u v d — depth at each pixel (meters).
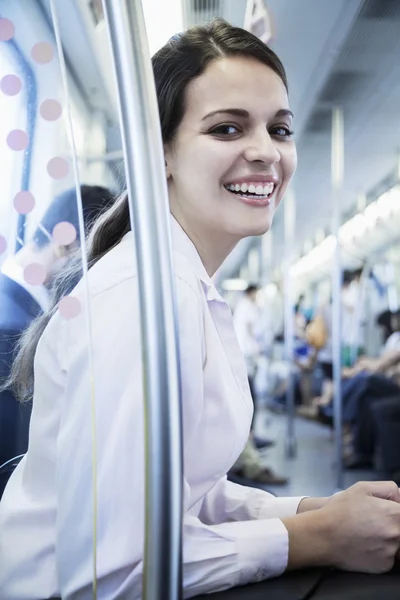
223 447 0.82
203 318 0.84
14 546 0.78
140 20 0.56
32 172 0.70
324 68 4.59
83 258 0.69
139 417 0.69
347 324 6.16
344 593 0.69
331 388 6.52
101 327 0.72
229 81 0.84
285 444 6.67
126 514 0.68
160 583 0.51
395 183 6.73
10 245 0.72
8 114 0.68
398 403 4.23
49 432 0.79
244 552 0.73
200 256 0.93
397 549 0.76
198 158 0.85
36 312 0.81
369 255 6.90
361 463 5.04
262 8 3.53
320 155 6.65
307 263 10.56
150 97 0.55
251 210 0.86
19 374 0.91
